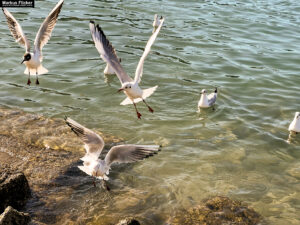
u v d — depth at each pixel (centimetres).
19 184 918
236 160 1136
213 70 1703
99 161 721
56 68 1653
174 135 1249
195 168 1093
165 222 893
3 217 809
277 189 1025
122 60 1727
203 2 2609
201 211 929
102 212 915
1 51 1770
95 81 1567
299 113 1276
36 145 1152
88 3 2439
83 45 1889
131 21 2195
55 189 980
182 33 2077
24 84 1523
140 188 1005
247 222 903
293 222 912
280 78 1662
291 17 2414
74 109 1370
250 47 1958
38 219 881
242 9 2516
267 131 1291
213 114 1390
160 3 2530
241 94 1530
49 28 1020
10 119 1273
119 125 1290
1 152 1102
